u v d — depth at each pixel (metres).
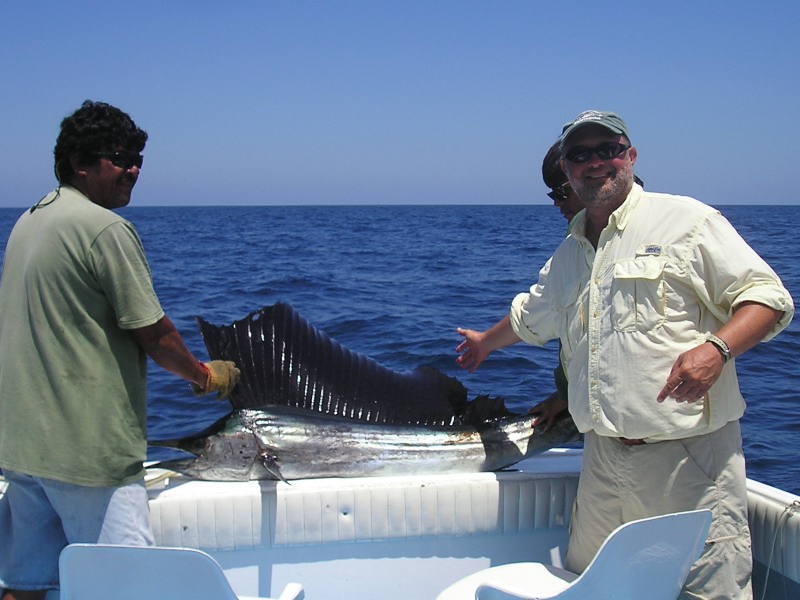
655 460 1.94
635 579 1.66
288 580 2.22
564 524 2.34
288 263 17.16
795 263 15.94
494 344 2.61
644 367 1.88
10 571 1.98
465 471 2.50
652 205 1.93
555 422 2.53
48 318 1.82
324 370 2.55
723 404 1.89
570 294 2.12
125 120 1.92
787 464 4.12
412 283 12.62
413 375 2.64
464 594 1.86
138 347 1.94
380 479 2.27
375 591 2.24
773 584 2.07
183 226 43.97
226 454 2.35
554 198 2.44
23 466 1.83
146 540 1.95
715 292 1.85
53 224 1.82
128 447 1.90
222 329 2.47
